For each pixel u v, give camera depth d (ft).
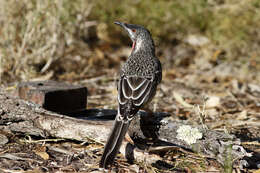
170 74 53.42
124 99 26.13
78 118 29.66
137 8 66.74
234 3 69.36
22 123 27.09
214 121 35.37
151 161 24.40
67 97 30.14
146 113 28.40
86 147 26.81
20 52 44.37
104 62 56.34
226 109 39.88
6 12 45.68
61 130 26.81
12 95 29.19
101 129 26.20
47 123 26.86
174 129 27.48
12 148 25.99
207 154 26.11
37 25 45.32
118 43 65.16
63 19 47.85
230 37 64.59
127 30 31.91
